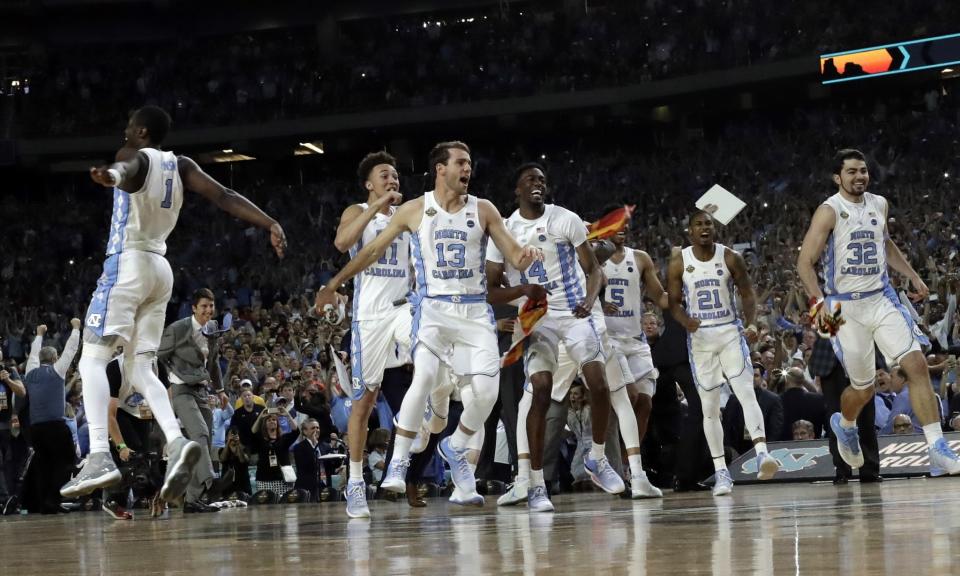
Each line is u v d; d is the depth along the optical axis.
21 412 11.95
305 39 34.25
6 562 3.58
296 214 31.34
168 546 4.09
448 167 5.78
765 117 31.11
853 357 7.41
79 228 31.45
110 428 8.55
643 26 30.12
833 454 8.28
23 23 33.19
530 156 33.31
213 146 32.53
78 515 10.09
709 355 7.87
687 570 2.33
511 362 6.49
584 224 6.80
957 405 10.72
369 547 3.50
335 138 33.41
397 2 32.69
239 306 27.03
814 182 25.97
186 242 30.33
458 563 2.77
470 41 31.80
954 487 6.11
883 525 3.34
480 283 5.89
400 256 6.53
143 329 5.15
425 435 7.32
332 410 12.60
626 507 5.93
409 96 31.22
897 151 26.48
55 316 27.19
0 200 34.00
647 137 32.53
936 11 26.33
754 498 6.15
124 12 33.28
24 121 31.55
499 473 10.40
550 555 2.90
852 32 27.11
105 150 31.59
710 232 7.95
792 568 2.27
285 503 10.94
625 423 7.49
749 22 28.53
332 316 6.48
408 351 6.57
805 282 7.35
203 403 9.16
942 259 19.47
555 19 31.48
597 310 7.36
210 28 33.47
